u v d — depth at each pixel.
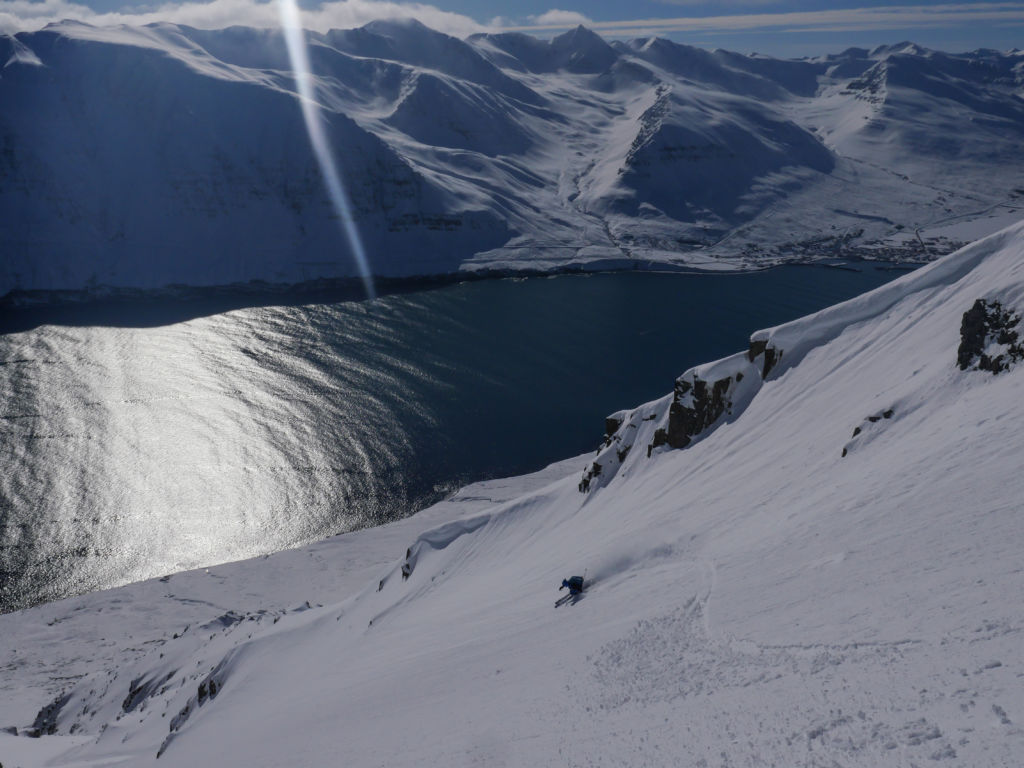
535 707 20.14
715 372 64.62
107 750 58.34
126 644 85.06
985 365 38.28
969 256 56.03
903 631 15.40
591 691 19.53
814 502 31.44
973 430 29.30
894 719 12.08
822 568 21.89
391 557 101.75
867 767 11.14
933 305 53.41
